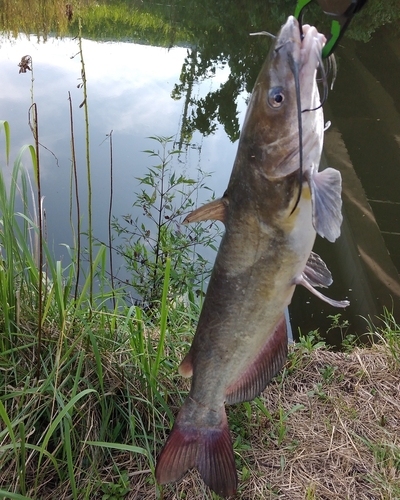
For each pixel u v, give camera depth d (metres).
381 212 1.22
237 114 1.61
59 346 0.51
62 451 0.48
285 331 0.41
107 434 0.50
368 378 0.63
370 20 2.70
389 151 1.50
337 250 1.14
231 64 2.27
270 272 0.38
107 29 2.48
